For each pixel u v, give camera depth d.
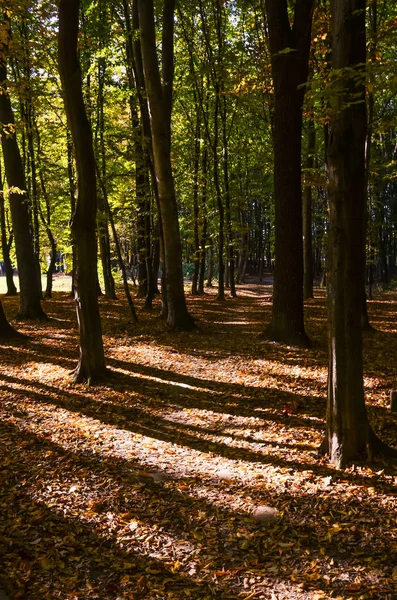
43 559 3.75
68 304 19.16
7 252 23.02
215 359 10.20
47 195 20.16
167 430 6.55
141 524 4.27
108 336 12.77
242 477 5.09
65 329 13.59
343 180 4.62
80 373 8.76
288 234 10.57
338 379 5.07
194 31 18.77
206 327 14.20
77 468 5.40
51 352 10.89
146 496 4.76
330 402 5.23
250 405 7.37
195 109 21.42
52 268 21.88
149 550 3.90
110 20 14.62
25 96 10.26
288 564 3.66
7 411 7.23
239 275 36.38
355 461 5.06
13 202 14.39
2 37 8.53
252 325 14.23
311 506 4.42
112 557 3.81
